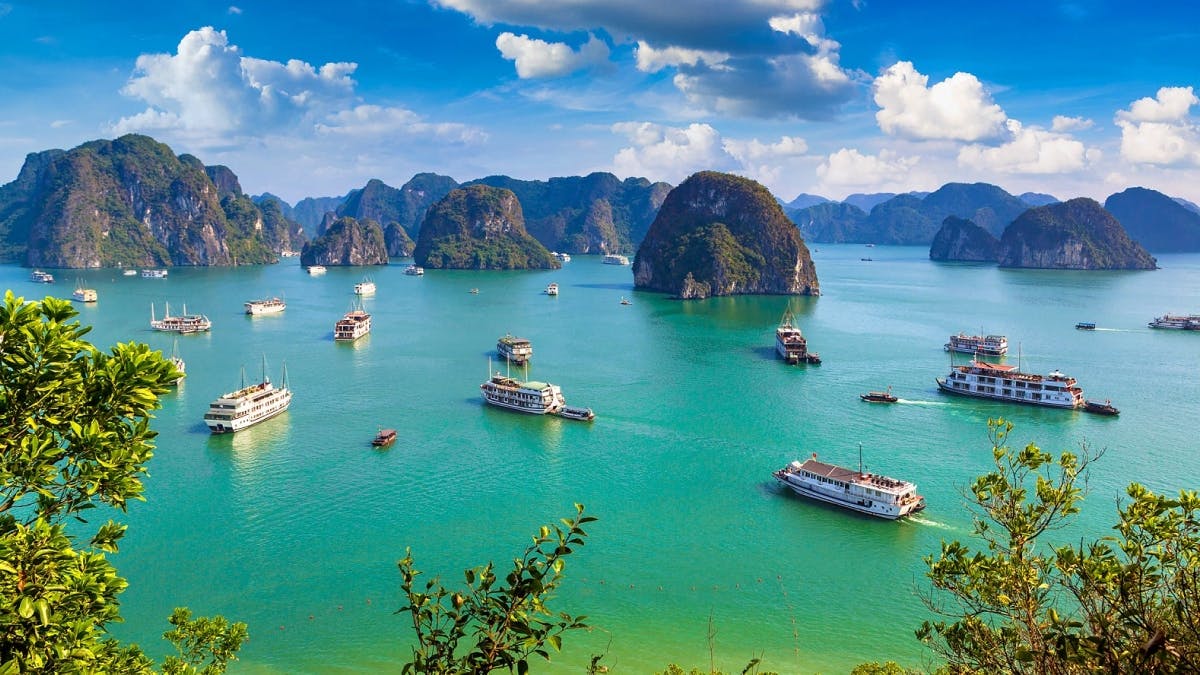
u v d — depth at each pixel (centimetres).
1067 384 13125
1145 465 10119
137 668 2444
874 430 11900
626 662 5934
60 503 2225
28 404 2117
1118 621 2028
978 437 11512
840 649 6141
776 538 8088
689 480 9769
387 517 8600
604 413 12975
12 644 1998
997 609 2400
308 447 11088
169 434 11644
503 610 1784
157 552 7712
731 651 6109
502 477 9881
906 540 8025
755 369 16700
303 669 5841
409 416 12838
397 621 6506
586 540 8006
